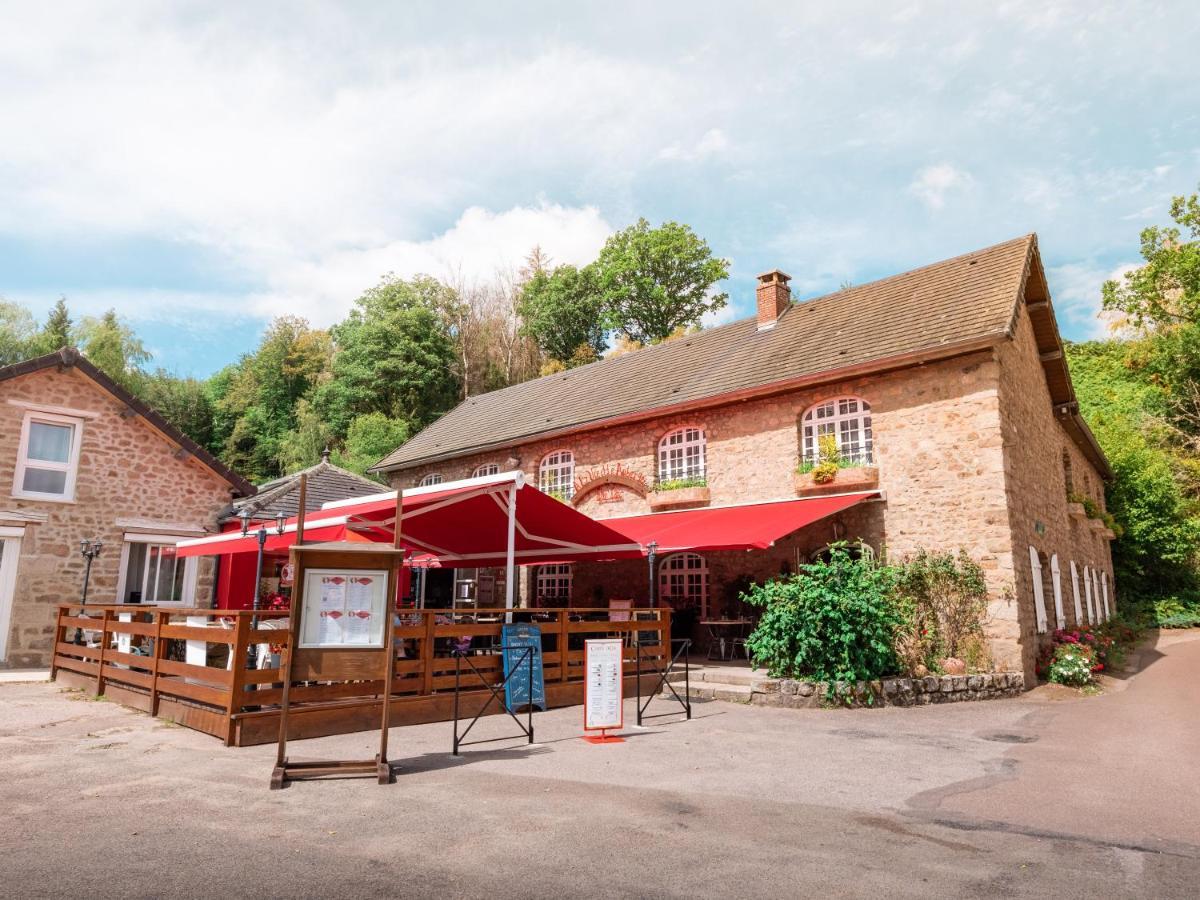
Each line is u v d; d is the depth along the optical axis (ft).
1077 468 85.97
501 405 100.07
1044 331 65.87
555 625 40.32
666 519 64.80
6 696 39.14
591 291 184.44
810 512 53.42
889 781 24.91
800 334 68.39
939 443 52.60
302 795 21.56
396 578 24.95
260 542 39.63
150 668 34.78
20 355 146.82
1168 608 107.14
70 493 57.62
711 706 41.22
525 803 21.21
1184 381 126.31
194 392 175.73
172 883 14.74
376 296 164.96
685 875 15.92
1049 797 23.16
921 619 50.26
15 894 13.97
